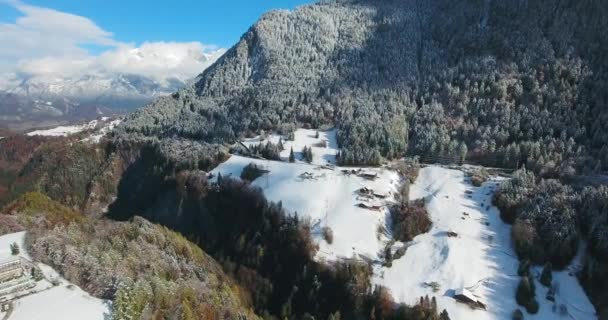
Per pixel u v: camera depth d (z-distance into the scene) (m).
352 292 105.06
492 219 131.12
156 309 74.19
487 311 99.69
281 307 110.88
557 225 116.19
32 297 78.44
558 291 105.25
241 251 130.00
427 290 106.06
